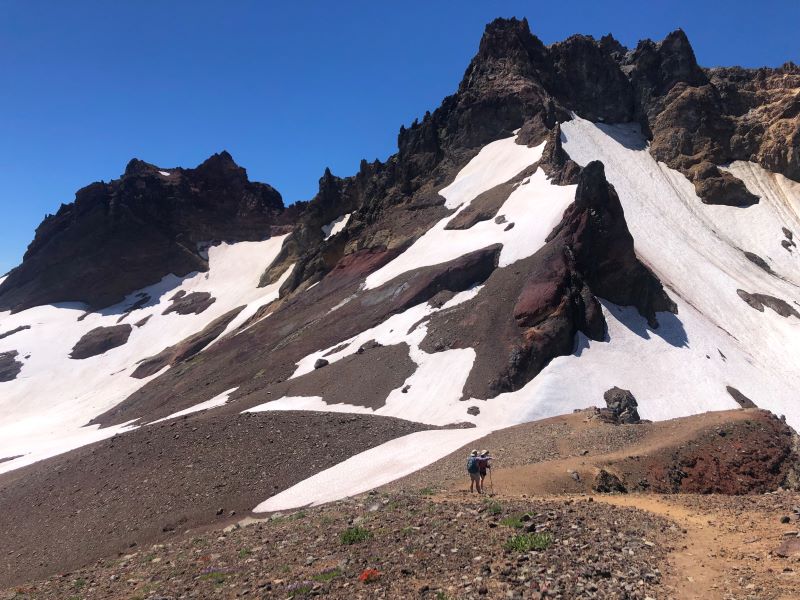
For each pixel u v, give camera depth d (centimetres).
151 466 4334
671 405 4816
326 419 4703
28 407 10675
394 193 10519
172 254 15800
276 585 1357
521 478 2436
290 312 8962
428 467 3300
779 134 12438
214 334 10969
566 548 1370
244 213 17488
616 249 5919
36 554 3544
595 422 3619
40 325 13675
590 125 12419
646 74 13688
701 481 2603
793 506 1648
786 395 5497
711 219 10919
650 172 11594
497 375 4938
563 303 5331
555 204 7038
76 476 4547
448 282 6606
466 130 10950
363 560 1430
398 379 5291
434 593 1206
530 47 12812
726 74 14975
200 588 1447
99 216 15938
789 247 10162
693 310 6625
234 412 5534
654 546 1400
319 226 13812
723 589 1155
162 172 17988
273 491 3741
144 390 8988
